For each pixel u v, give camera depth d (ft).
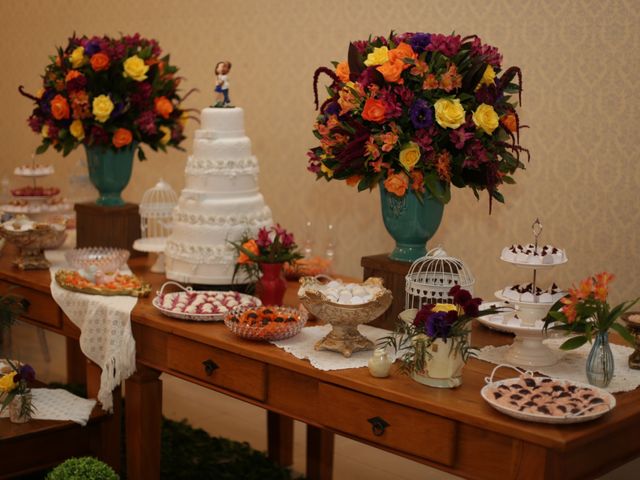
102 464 7.93
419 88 8.14
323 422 7.81
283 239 9.68
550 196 11.27
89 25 17.70
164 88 12.43
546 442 6.23
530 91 11.25
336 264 14.01
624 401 7.11
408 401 7.06
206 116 10.18
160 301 9.62
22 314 11.56
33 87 19.49
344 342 8.14
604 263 10.88
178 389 15.49
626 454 7.13
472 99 8.17
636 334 7.93
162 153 16.51
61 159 19.03
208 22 15.26
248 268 9.93
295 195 14.42
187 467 11.81
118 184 12.48
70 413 10.25
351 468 12.32
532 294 7.95
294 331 8.57
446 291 8.20
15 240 11.62
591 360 7.39
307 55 13.82
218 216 10.09
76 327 10.78
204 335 8.79
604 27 10.53
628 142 10.51
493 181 8.30
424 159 8.18
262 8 14.37
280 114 14.39
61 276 10.74
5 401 9.63
